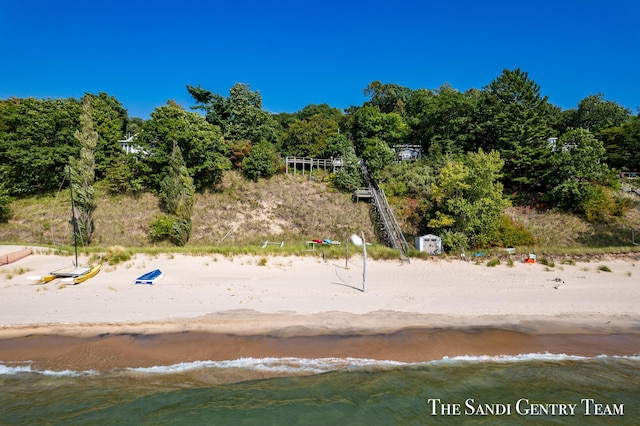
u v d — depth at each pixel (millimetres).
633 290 18734
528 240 29969
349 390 10445
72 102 37719
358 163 39594
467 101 44469
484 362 12031
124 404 9742
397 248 27625
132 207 33656
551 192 34812
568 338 13695
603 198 33812
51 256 23281
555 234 32188
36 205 33062
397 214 34156
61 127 34938
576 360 12242
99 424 9008
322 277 20469
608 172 36562
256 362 11766
